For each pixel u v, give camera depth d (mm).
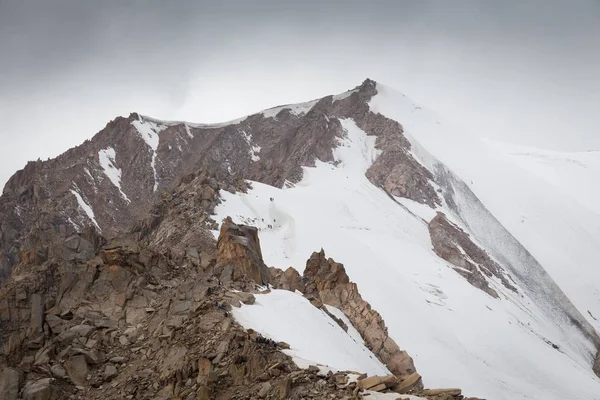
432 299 116500
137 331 40531
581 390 104062
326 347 41750
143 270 46031
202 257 52031
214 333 37438
